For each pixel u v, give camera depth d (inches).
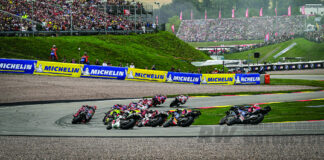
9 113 2219.5
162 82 4037.9
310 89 3666.3
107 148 1144.8
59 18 5260.8
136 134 1411.2
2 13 4598.9
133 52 5388.8
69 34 5315.0
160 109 2363.4
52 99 2844.5
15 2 4849.9
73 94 3056.1
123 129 1572.3
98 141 1274.6
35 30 4771.2
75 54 4598.9
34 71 3585.1
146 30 6958.7
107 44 5319.9
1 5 4660.4
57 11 5364.2
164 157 1008.2
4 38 4323.3
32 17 4724.4
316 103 2513.5
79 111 1819.6
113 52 5078.7
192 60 6127.0
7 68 3516.2
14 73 3533.5
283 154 1011.3
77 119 1792.6
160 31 7509.8
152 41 6471.5
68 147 1172.5
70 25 5364.2
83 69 3745.1
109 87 3440.0
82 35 5506.9
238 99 2942.9
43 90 3090.6
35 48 4330.7
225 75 4249.5
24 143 1253.7
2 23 4530.0
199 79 4185.5
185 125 1590.8
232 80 4259.4
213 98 3073.3
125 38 5959.6
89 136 1386.6
